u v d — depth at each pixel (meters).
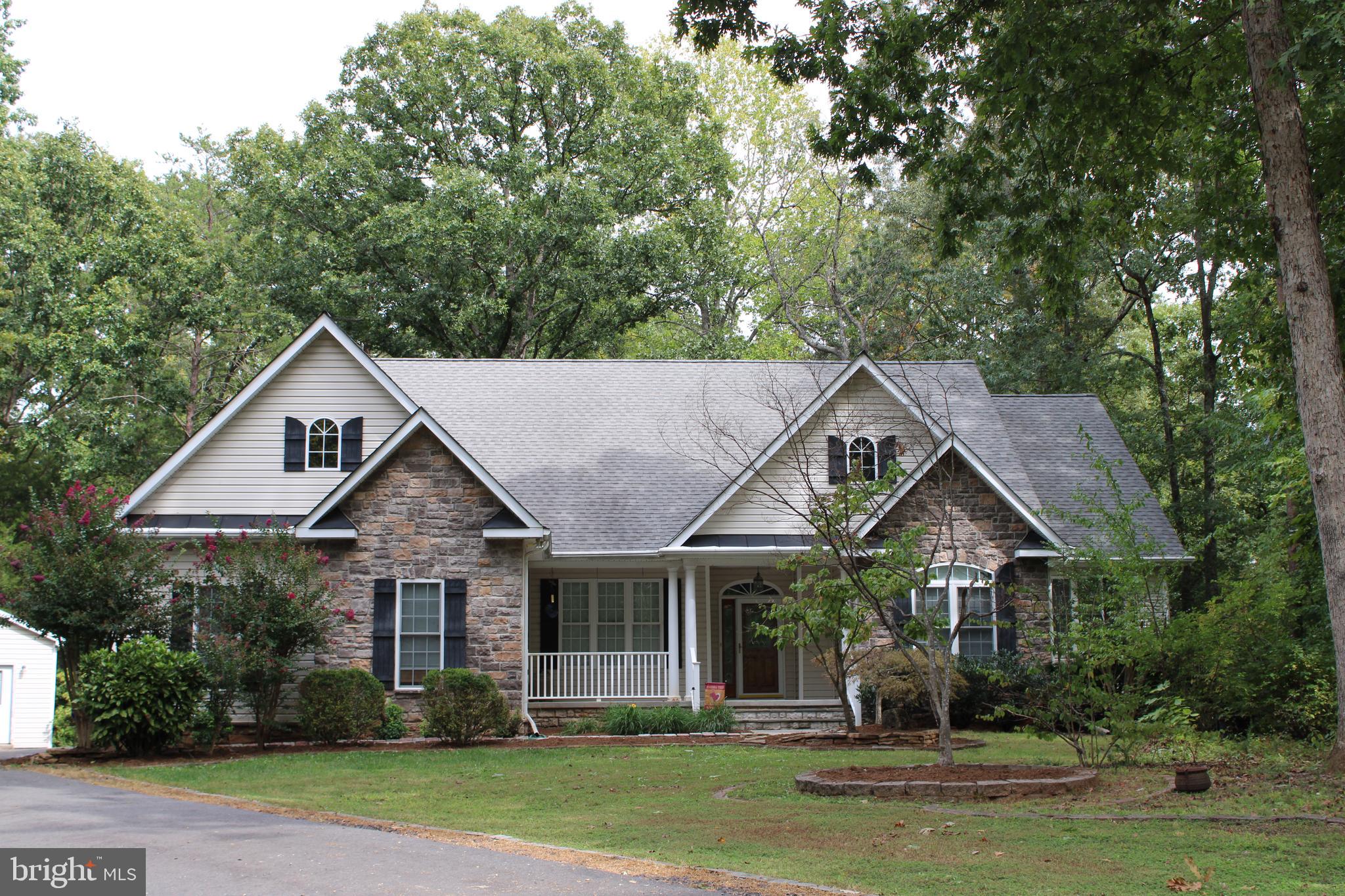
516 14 41.88
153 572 18.95
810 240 46.47
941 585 22.64
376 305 37.53
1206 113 17.97
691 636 23.20
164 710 17.47
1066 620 16.16
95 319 33.22
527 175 37.03
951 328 39.03
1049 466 26.17
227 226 49.34
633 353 46.09
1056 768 13.25
